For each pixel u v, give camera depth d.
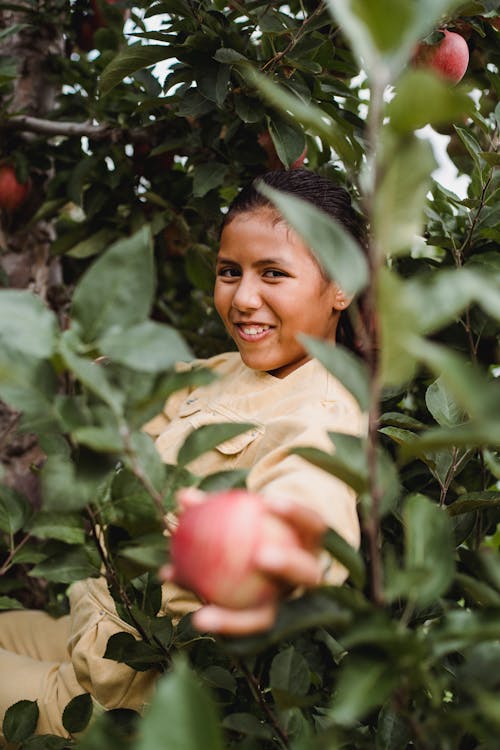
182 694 0.60
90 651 1.33
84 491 0.83
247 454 1.31
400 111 0.63
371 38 0.60
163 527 0.90
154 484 0.82
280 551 0.70
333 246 0.66
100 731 0.74
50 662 1.53
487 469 1.63
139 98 1.99
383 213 0.65
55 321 0.75
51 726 1.38
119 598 1.13
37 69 2.38
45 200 2.25
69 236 2.24
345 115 1.78
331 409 1.31
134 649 1.13
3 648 1.67
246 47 1.77
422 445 0.73
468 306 1.62
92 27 2.45
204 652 1.16
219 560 0.69
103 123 2.20
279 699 0.87
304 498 0.98
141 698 1.32
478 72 1.90
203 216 2.05
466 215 1.77
